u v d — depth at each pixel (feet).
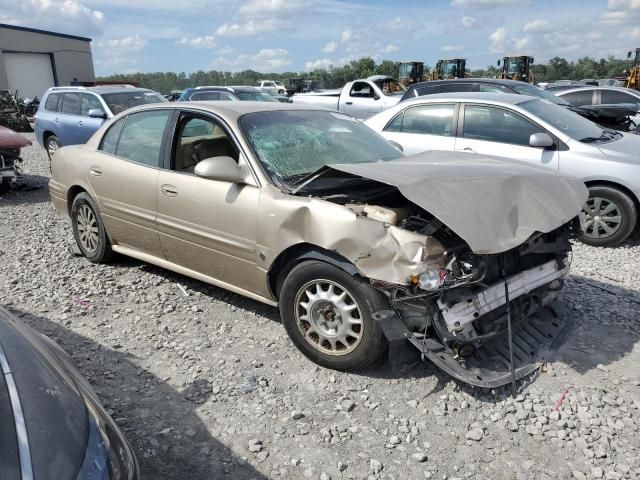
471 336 10.59
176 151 14.37
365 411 10.19
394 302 10.19
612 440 9.39
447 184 10.57
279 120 14.08
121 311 14.43
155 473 8.64
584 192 12.39
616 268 17.92
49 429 5.80
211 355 12.19
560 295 15.40
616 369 11.57
